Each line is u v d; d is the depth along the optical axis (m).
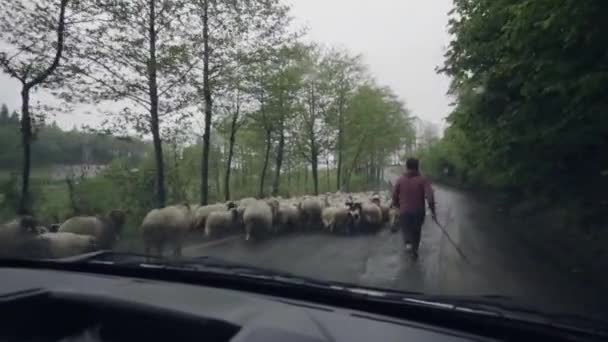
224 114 19.55
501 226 15.21
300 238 12.89
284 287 2.78
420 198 8.63
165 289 2.83
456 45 12.70
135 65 13.58
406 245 8.76
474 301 2.56
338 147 35.44
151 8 13.49
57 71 12.33
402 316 2.35
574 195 11.76
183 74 14.60
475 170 21.28
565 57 7.70
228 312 2.34
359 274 7.81
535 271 7.95
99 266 3.40
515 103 10.29
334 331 2.09
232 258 9.66
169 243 10.57
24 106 11.84
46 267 3.52
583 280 7.19
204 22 15.10
